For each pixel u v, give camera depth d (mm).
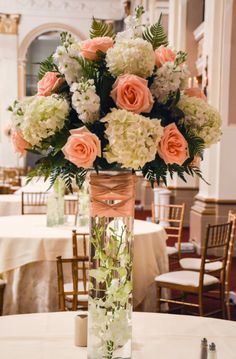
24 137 1288
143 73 1291
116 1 16125
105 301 1306
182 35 9398
